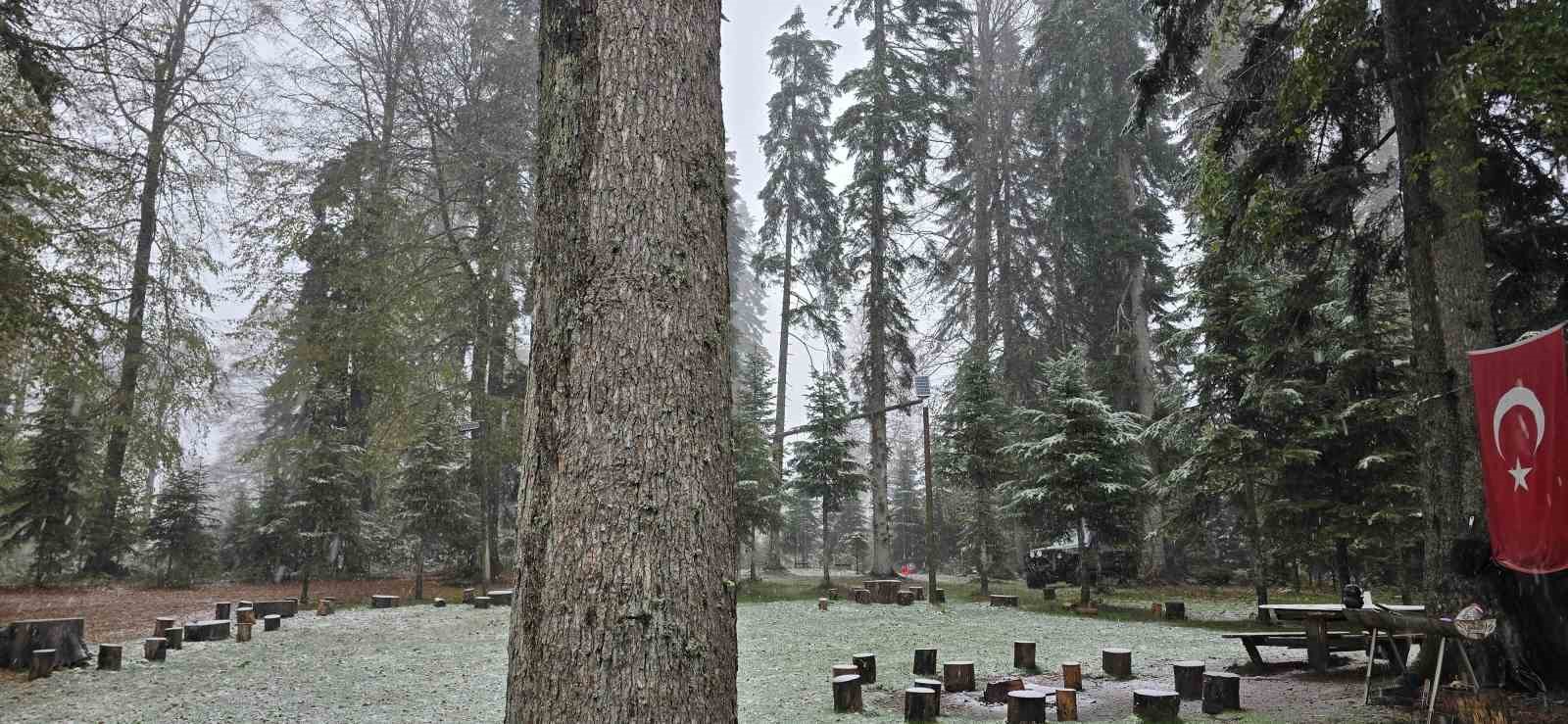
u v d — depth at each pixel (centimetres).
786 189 3441
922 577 3581
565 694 253
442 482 2202
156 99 2150
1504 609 755
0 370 1834
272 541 2645
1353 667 1047
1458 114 720
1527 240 931
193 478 2623
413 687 1016
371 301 2362
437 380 2377
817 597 2389
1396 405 1598
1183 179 1430
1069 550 2772
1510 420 664
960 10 3094
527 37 2522
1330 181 947
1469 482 789
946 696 962
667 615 260
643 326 280
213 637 1387
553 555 267
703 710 260
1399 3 876
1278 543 1797
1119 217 2803
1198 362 1855
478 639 1448
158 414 2338
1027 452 2122
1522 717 667
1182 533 2055
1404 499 1584
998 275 3462
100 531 2419
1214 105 1148
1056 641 1459
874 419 2897
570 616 259
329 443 2241
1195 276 1448
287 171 2372
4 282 1330
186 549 2531
